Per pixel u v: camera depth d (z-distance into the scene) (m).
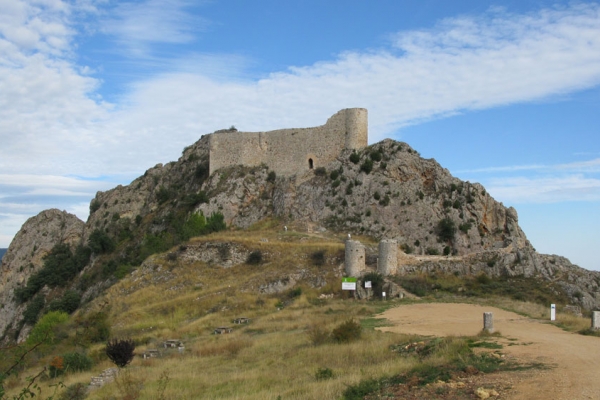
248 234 71.88
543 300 46.97
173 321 47.84
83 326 45.06
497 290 48.94
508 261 53.41
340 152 81.00
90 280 90.81
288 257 59.84
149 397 22.52
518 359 21.39
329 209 76.44
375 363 24.27
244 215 81.38
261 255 61.78
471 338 26.62
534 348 23.52
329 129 82.06
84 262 100.94
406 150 78.75
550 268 52.69
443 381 19.02
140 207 115.56
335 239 68.12
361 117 80.94
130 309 54.81
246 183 84.25
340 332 30.66
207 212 82.12
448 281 51.16
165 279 61.75
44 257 111.81
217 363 28.91
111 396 23.69
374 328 33.62
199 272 61.94
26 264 115.31
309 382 21.95
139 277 63.50
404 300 45.66
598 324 28.59
